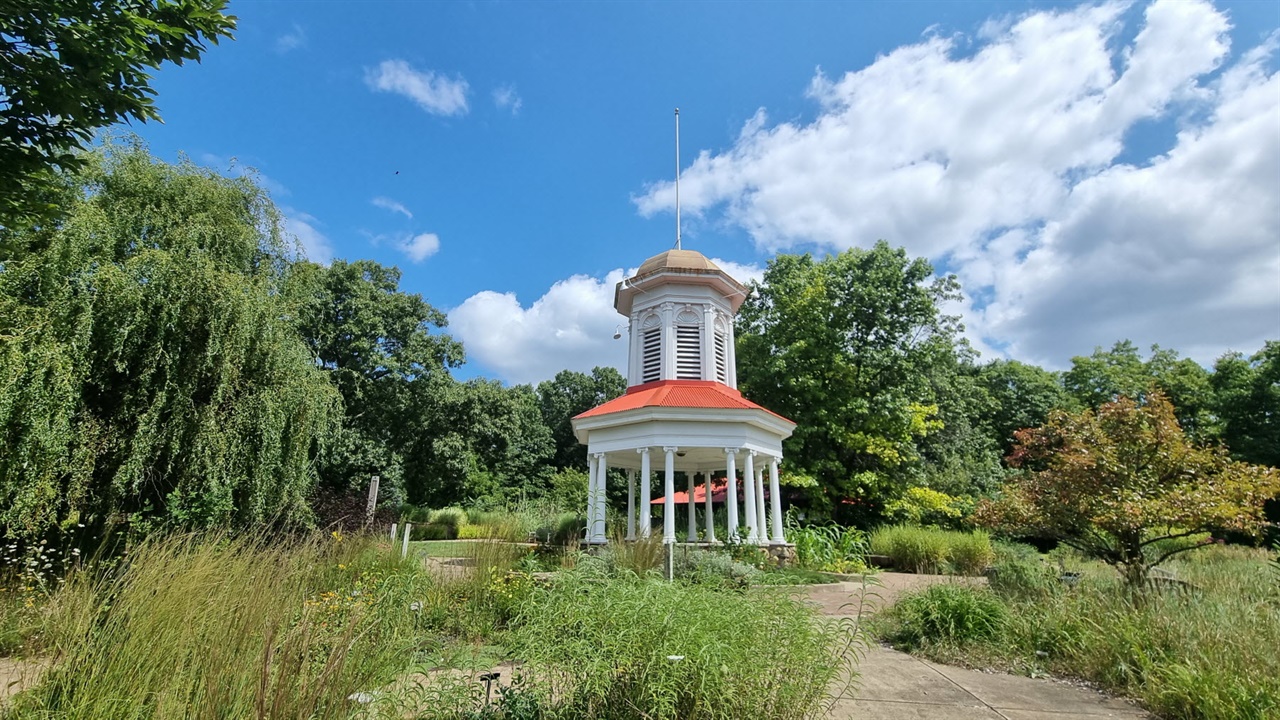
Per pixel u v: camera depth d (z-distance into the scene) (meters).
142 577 4.46
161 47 5.34
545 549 12.58
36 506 8.71
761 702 3.66
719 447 15.48
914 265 28.05
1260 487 9.27
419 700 4.06
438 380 37.44
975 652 7.38
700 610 3.96
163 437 10.54
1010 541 19.48
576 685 3.79
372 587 6.92
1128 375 42.66
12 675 4.53
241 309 11.60
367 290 37.06
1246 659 5.82
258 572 4.77
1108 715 5.50
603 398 60.38
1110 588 8.86
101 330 10.20
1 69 4.82
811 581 12.95
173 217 12.15
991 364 44.81
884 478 25.48
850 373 25.73
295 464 12.49
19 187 5.43
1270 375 35.62
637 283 18.77
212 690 3.22
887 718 5.33
